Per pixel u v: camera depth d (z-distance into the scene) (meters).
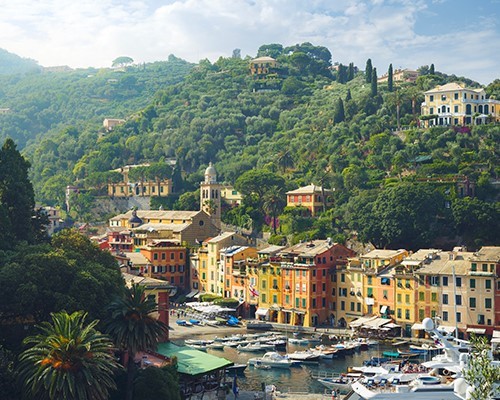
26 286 102.31
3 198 130.75
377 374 117.31
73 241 127.56
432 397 98.31
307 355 151.50
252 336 176.75
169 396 101.75
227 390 122.69
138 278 144.88
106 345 92.81
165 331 109.12
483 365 73.31
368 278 185.50
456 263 174.50
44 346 89.94
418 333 174.12
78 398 86.38
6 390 90.12
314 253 192.25
